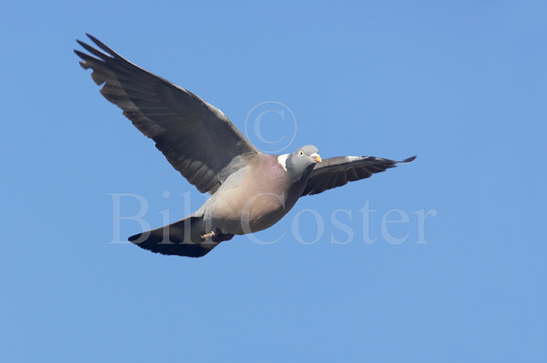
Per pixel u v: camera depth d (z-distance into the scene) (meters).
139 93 13.83
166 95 13.80
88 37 13.15
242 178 14.38
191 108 13.97
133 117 14.03
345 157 16.23
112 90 13.73
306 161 14.34
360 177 16.73
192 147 14.55
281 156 14.53
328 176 16.58
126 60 13.30
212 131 14.31
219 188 14.50
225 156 14.56
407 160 16.33
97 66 13.53
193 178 14.79
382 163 16.55
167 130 14.29
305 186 16.27
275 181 14.36
